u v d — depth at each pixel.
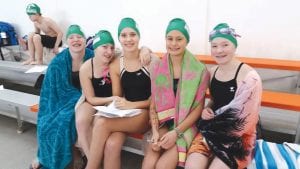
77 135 2.03
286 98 2.06
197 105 1.76
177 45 1.70
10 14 4.37
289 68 2.32
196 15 2.95
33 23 3.88
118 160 1.79
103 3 3.54
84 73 2.03
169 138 1.66
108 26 3.61
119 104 1.86
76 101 2.18
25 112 2.70
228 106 1.54
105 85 2.03
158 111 1.82
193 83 1.72
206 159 1.57
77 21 3.83
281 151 1.63
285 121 2.19
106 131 1.77
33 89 3.84
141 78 1.89
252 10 2.67
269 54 2.71
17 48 4.07
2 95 2.83
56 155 2.01
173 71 1.79
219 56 1.57
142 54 1.90
